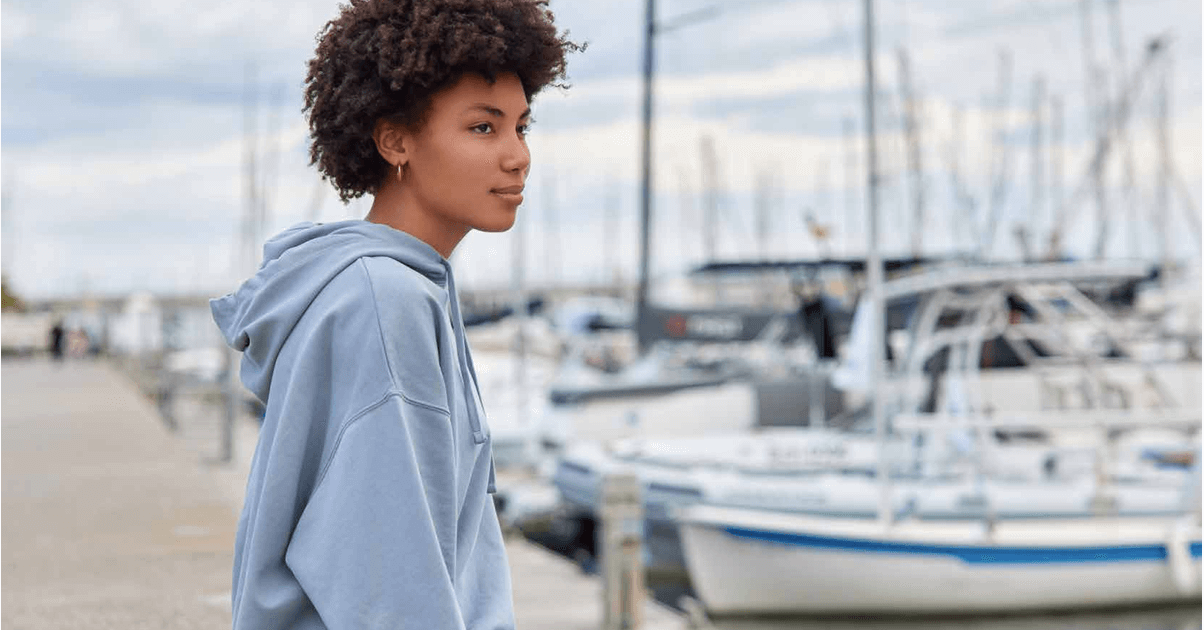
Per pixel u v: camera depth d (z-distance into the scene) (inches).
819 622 443.5
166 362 1097.4
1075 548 430.3
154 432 545.6
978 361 501.7
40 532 264.5
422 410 53.6
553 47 60.5
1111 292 557.9
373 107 58.4
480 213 59.4
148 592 193.8
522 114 61.2
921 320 466.9
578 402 662.5
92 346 1943.9
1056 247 873.5
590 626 287.0
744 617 450.0
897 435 474.9
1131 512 439.2
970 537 429.1
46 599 187.6
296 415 53.9
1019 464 469.1
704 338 731.4
